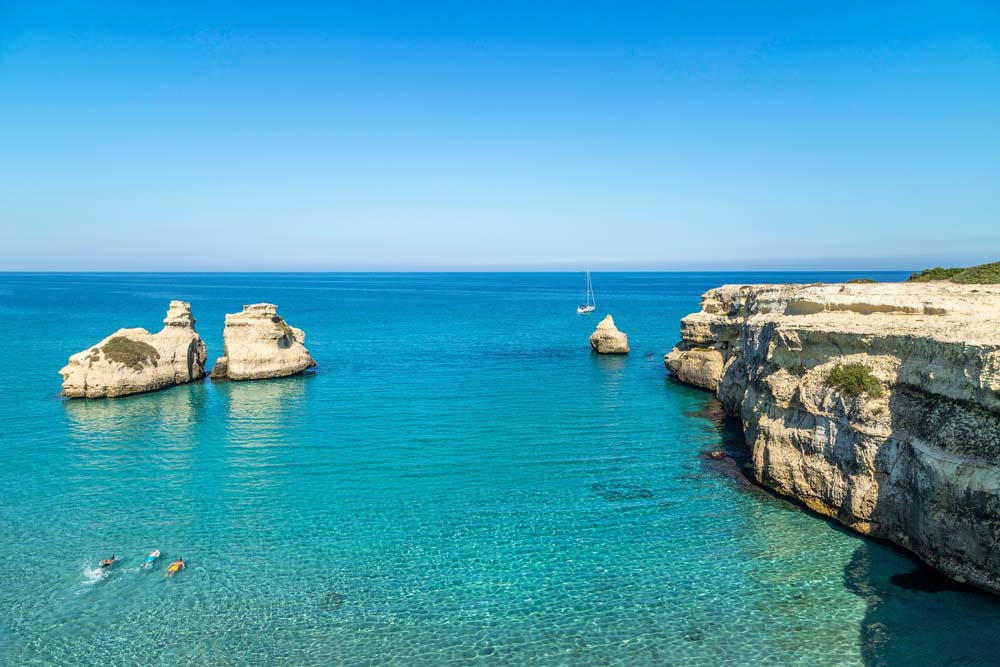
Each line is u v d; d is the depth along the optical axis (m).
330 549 23.36
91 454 34.53
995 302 26.00
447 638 18.14
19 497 28.16
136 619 18.98
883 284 33.09
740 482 29.73
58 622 18.83
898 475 22.30
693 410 44.44
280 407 46.00
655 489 28.98
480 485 29.67
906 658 16.94
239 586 20.83
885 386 23.66
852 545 22.95
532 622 18.86
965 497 19.42
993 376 18.98
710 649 17.55
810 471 26.00
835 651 17.34
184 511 26.69
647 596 20.17
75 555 22.81
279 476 30.94
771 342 30.94
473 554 22.97
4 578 21.19
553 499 27.95
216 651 17.56
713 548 23.16
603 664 17.00
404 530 24.92
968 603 19.11
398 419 42.16
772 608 19.34
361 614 19.30
